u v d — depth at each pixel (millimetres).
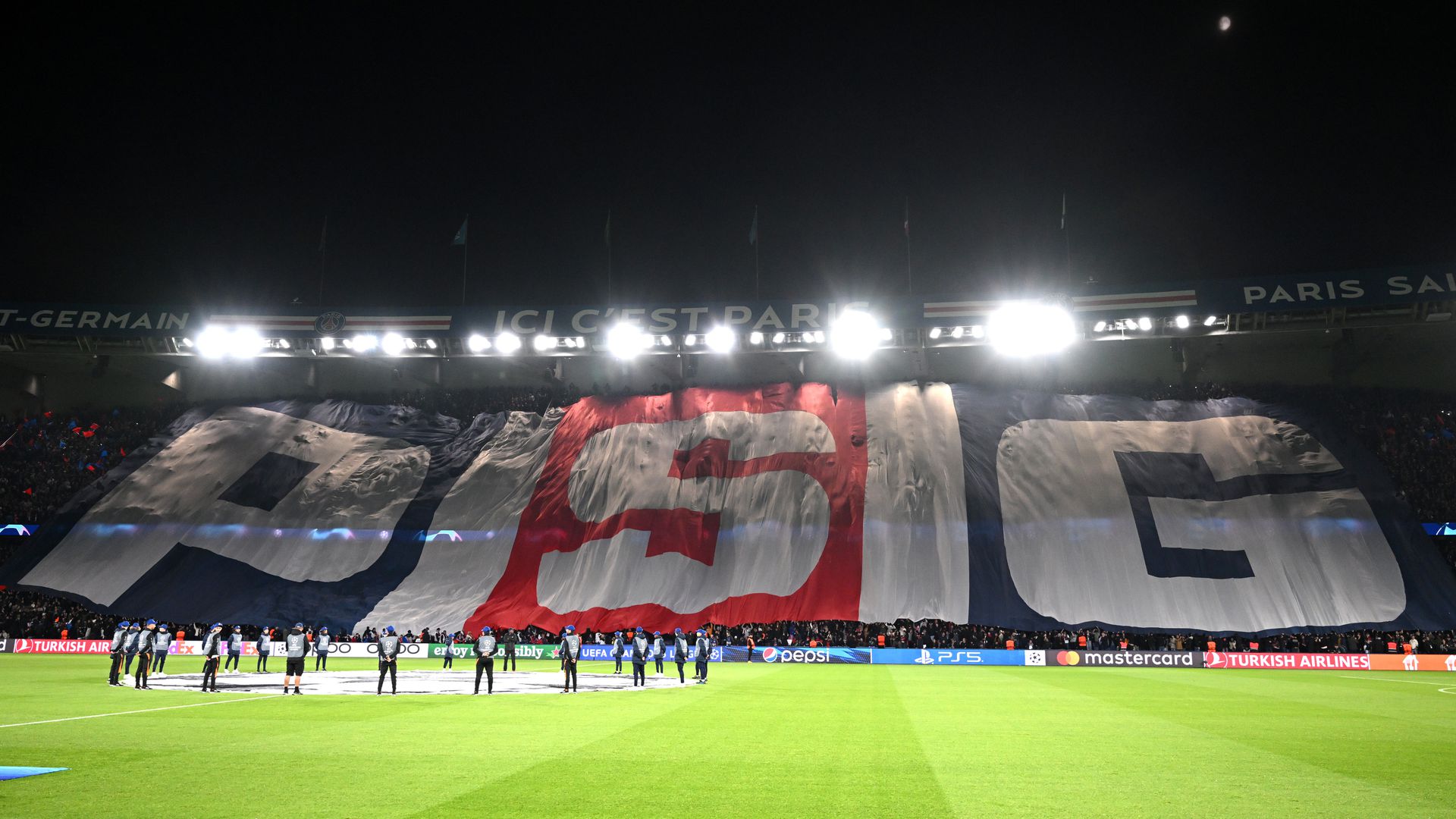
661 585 58438
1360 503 58000
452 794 10984
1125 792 11477
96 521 62812
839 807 10430
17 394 73500
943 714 21328
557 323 68375
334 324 68312
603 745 15438
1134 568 56406
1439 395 66062
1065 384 71312
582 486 64688
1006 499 60469
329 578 60125
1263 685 33500
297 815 9750
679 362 76438
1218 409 65625
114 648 28609
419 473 66938
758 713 21344
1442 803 10906
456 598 58656
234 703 23062
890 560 57812
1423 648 50406
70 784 11453
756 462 64438
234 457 67562
